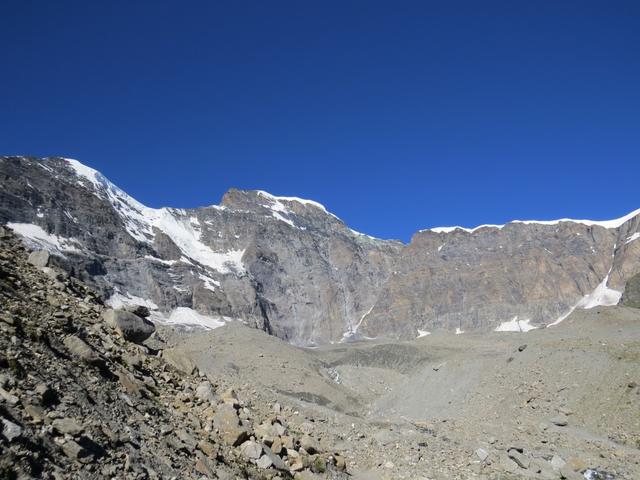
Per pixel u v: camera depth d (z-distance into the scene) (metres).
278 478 20.69
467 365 86.50
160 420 19.31
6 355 15.78
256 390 40.97
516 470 33.84
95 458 14.07
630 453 44.06
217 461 18.98
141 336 27.69
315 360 155.38
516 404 65.06
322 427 34.81
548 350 75.12
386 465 29.84
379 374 149.38
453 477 30.30
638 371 60.75
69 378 17.20
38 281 25.23
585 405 59.50
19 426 12.98
